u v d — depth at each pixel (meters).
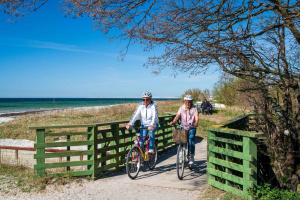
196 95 39.78
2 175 6.39
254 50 5.15
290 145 5.68
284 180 5.65
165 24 4.99
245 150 4.64
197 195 5.09
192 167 7.48
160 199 4.94
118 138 7.18
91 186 5.74
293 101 5.87
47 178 5.82
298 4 4.42
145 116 6.66
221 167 5.66
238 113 21.34
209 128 5.42
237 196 4.69
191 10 5.24
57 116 22.75
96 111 25.11
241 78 5.36
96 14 5.14
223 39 5.03
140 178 6.36
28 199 4.96
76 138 13.84
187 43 5.16
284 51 5.35
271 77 5.21
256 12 5.22
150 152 6.63
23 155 10.86
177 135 6.07
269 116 5.71
